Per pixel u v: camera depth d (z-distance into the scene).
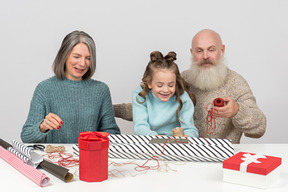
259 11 2.45
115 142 1.29
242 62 2.50
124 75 2.51
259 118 1.72
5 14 2.47
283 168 1.15
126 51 2.50
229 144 1.21
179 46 2.50
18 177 1.07
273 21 2.46
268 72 2.50
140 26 2.48
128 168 1.15
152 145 1.23
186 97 1.68
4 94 2.53
